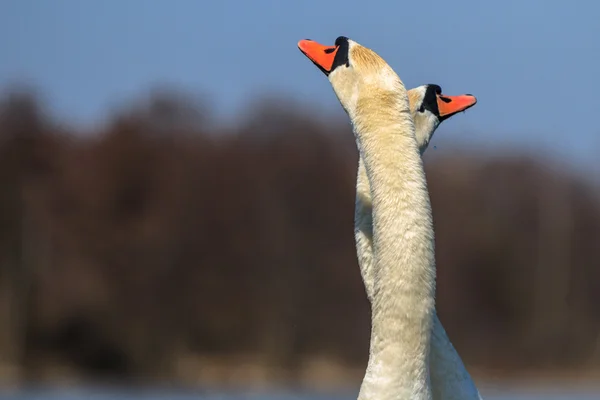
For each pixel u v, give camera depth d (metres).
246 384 45.94
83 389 37.38
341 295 51.06
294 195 52.66
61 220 49.03
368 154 6.07
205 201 51.84
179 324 49.59
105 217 50.31
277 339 49.66
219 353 50.00
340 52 6.44
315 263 51.47
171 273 49.97
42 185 49.53
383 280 5.91
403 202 5.92
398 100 6.16
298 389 40.66
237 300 50.44
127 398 30.59
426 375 5.92
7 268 46.56
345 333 50.38
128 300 48.56
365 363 49.84
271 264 51.16
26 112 49.97
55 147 50.72
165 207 51.19
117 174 51.25
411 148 6.04
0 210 47.66
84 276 47.56
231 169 52.75
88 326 46.56
